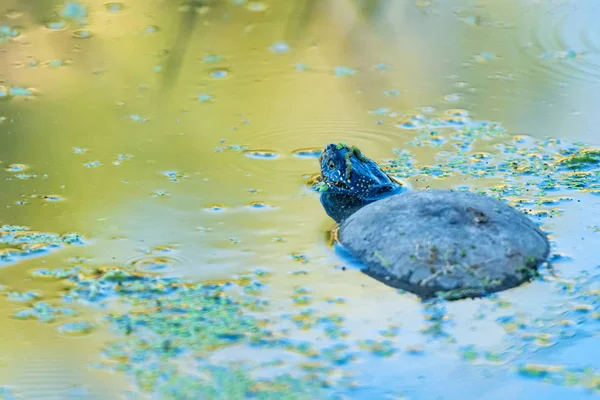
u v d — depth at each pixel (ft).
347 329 46.65
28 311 49.26
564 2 112.57
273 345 45.21
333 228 60.23
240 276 53.21
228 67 95.76
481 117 82.07
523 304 48.73
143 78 91.91
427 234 53.47
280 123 81.35
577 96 85.46
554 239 56.80
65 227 60.64
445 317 47.52
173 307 49.44
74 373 43.06
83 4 111.24
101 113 83.25
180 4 112.06
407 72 94.27
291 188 67.72
